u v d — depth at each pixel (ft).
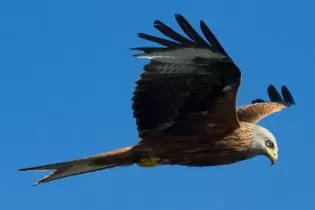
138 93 48.55
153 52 45.80
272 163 50.75
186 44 45.16
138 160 50.88
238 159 51.08
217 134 50.37
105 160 49.78
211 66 47.03
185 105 49.49
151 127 50.16
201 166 51.65
